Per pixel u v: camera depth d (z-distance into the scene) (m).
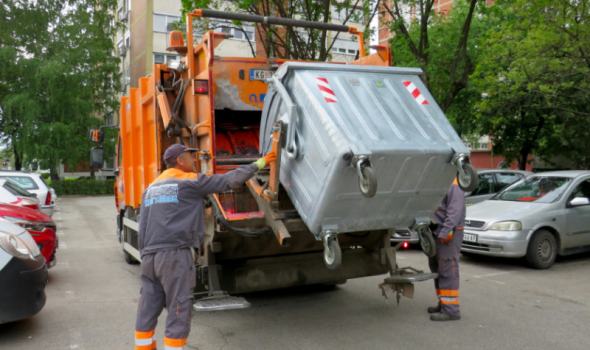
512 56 14.55
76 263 8.80
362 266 5.62
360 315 5.46
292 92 4.21
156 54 32.09
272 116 4.50
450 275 5.20
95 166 8.84
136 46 33.91
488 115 18.25
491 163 37.50
